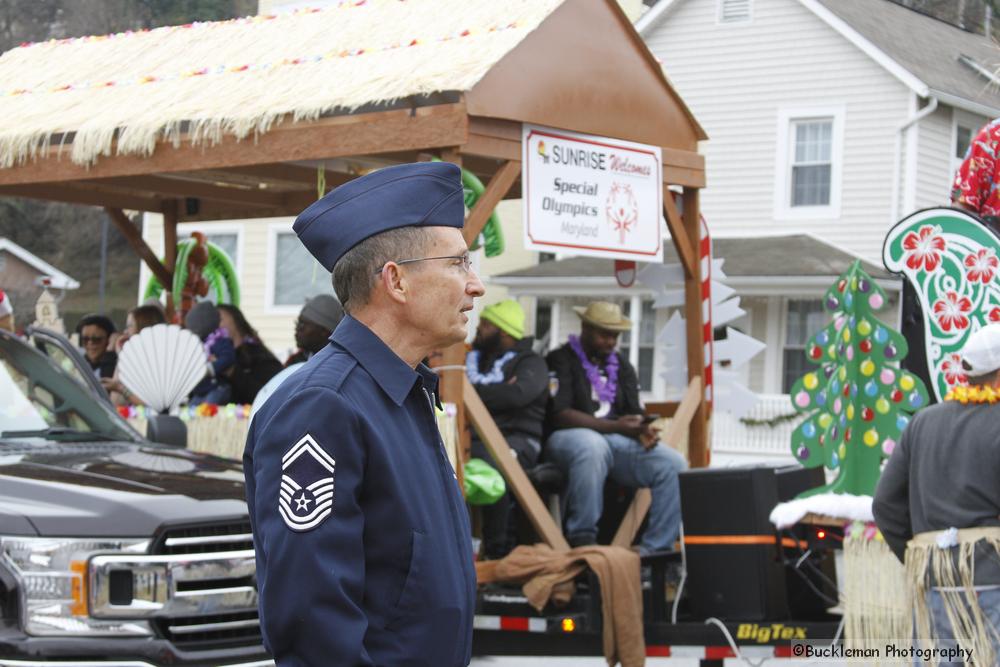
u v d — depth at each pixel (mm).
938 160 22922
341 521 2535
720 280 8094
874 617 5887
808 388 6434
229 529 5227
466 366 7109
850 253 22609
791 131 23484
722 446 23047
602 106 7160
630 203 7316
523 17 6855
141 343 7703
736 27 23875
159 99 7605
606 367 7582
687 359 7996
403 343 2797
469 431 6930
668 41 24516
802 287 21875
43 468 5262
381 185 2791
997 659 4895
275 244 23375
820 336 6422
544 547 6609
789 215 23422
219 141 6930
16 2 34469
